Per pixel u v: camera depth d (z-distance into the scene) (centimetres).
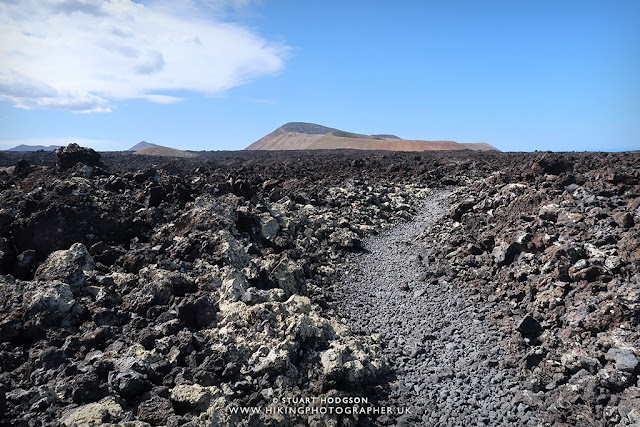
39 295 1015
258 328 1046
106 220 1508
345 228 2305
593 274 1245
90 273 1208
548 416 905
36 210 1412
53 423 705
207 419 747
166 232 1616
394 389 1010
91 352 927
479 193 2691
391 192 3291
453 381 1052
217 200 1891
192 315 1084
